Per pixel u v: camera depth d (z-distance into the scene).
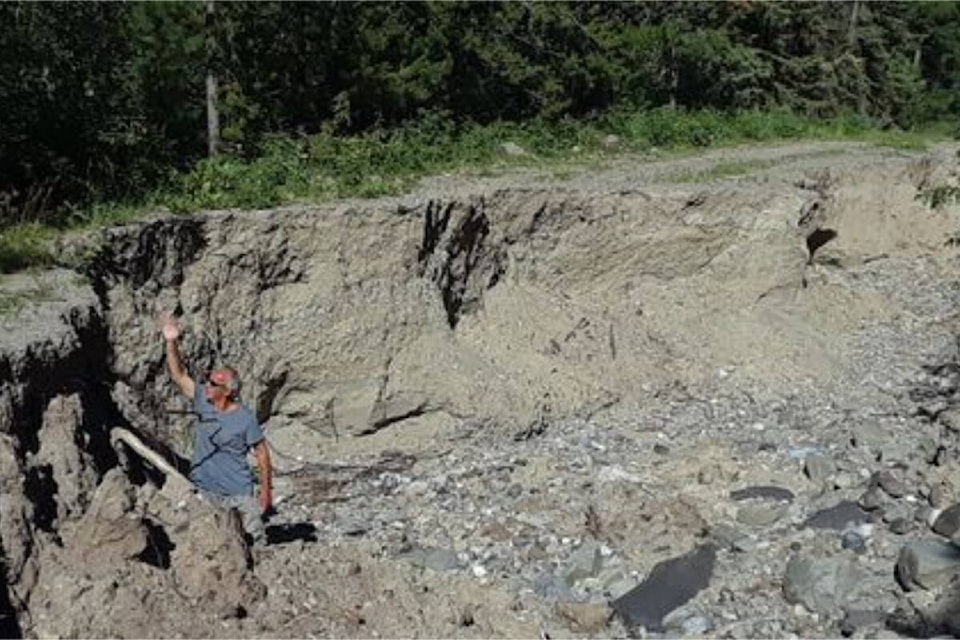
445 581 11.86
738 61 33.94
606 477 14.65
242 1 22.08
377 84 23.69
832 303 21.45
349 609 10.70
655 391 17.62
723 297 19.70
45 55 16.11
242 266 15.32
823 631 11.22
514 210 18.33
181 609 10.00
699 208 19.70
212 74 21.02
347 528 13.34
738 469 14.72
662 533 12.91
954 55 46.94
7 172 15.76
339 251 15.97
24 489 9.91
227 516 10.70
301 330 15.61
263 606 10.37
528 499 14.01
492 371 16.59
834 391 18.36
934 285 24.17
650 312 19.14
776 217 20.12
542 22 27.75
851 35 40.84
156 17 20.81
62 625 9.55
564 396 16.83
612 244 19.22
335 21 23.31
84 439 11.30
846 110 38.47
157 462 11.95
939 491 13.45
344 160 19.64
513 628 11.02
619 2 32.16
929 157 26.64
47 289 12.66
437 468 15.21
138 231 14.23
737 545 12.73
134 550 10.14
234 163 18.39
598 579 12.16
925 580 11.52
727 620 11.42
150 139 17.69
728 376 18.38
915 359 20.11
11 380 10.55
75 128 16.31
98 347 12.84
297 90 23.25
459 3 25.45
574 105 28.67
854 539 12.67
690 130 26.73
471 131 23.52
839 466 14.66
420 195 17.36
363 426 15.70
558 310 18.17
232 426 11.70
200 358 14.48
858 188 24.72
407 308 16.20
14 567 9.55
